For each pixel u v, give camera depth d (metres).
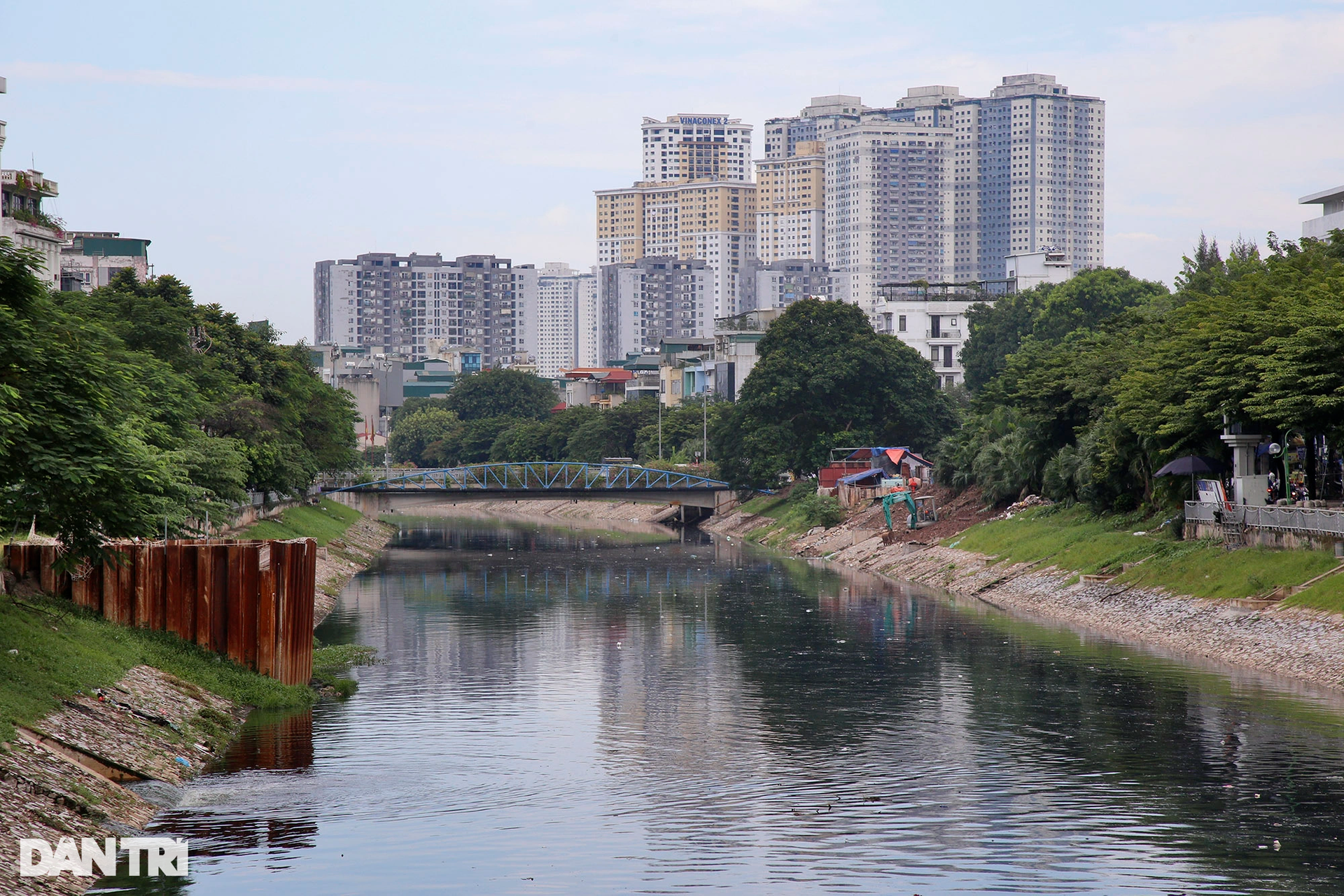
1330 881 31.22
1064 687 53.44
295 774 40.41
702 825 35.88
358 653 63.31
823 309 150.25
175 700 43.78
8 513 39.16
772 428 146.75
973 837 34.62
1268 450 72.06
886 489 123.31
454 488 157.25
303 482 112.38
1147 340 90.62
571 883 31.61
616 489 155.00
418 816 36.53
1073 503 95.25
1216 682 53.66
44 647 40.88
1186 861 32.62
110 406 41.50
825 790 39.16
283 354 121.56
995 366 182.62
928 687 54.25
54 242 95.44
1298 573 61.34
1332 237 91.75
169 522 54.78
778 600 85.56
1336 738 43.94
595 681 56.34
